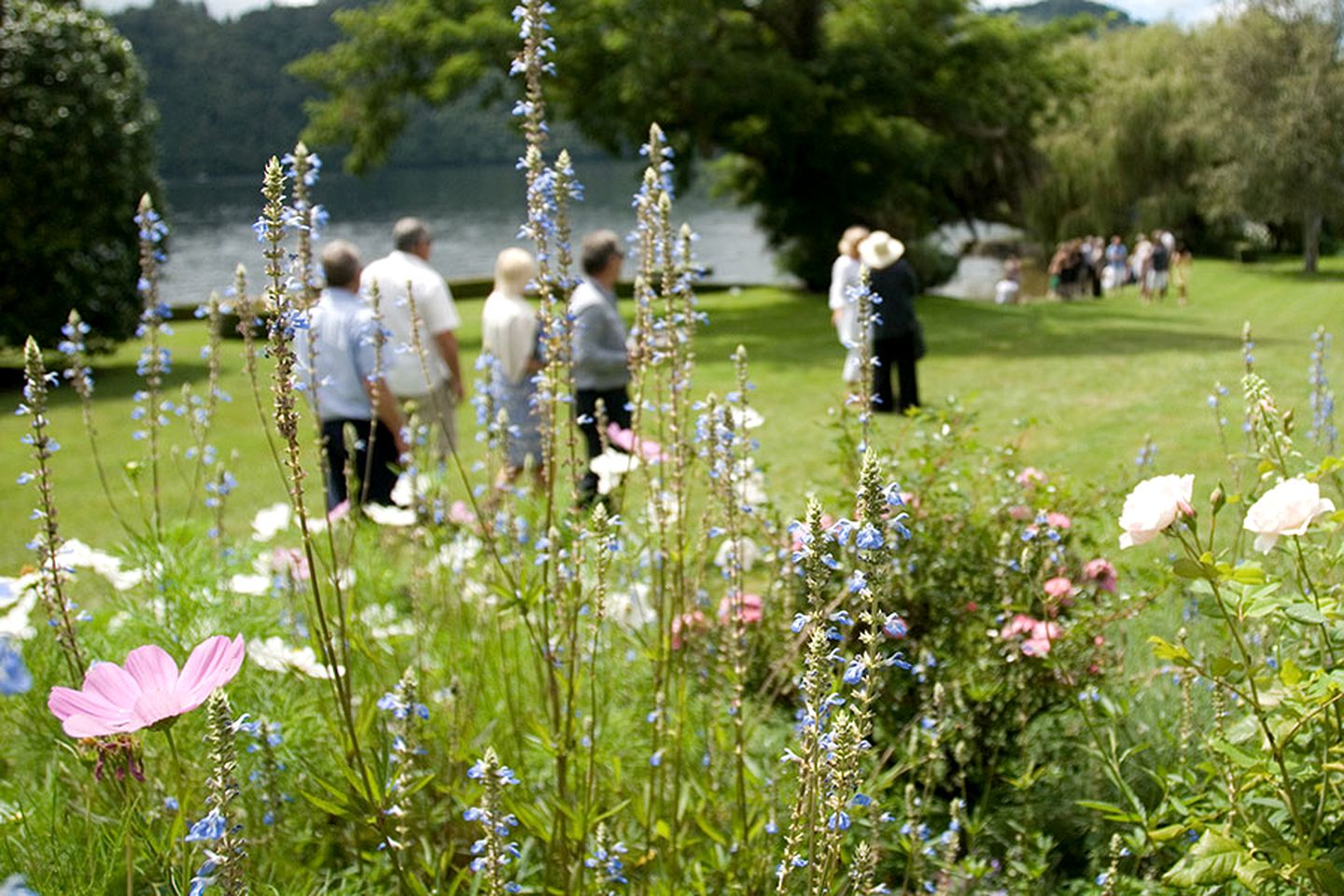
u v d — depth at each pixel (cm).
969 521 389
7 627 273
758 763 306
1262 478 262
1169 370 1387
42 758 280
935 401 1217
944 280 3297
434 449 444
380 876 253
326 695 295
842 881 197
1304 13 3588
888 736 333
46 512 229
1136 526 217
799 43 2939
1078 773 325
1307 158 3534
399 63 2947
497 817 189
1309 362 1323
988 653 340
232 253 4878
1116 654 349
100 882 215
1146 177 4153
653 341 272
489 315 641
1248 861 206
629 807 276
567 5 2606
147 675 174
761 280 3812
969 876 272
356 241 5506
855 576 164
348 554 316
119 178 1856
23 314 1811
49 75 1795
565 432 275
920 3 2925
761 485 382
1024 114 3300
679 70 2627
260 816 261
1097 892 279
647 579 363
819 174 3088
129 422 1341
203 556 358
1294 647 281
